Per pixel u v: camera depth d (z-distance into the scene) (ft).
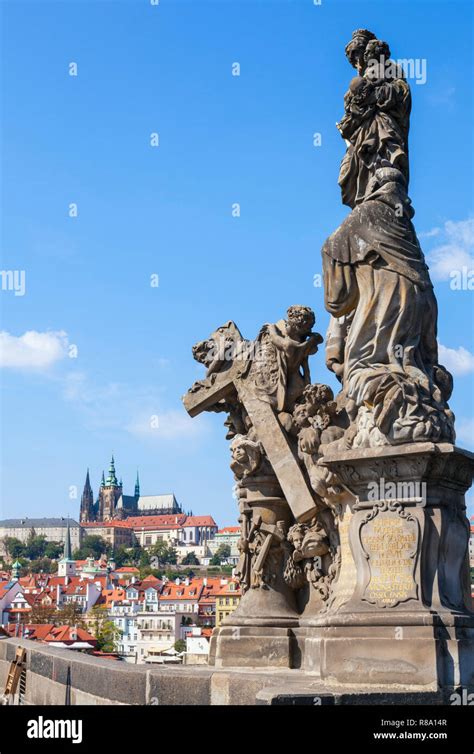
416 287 34.63
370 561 32.12
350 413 35.29
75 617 465.47
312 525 41.63
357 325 34.76
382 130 38.63
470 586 32.91
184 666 41.14
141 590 597.11
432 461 31.68
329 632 31.60
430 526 31.71
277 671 39.78
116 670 36.91
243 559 44.01
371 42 39.55
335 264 35.55
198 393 46.21
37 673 49.57
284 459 42.24
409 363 33.86
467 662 30.42
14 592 555.69
